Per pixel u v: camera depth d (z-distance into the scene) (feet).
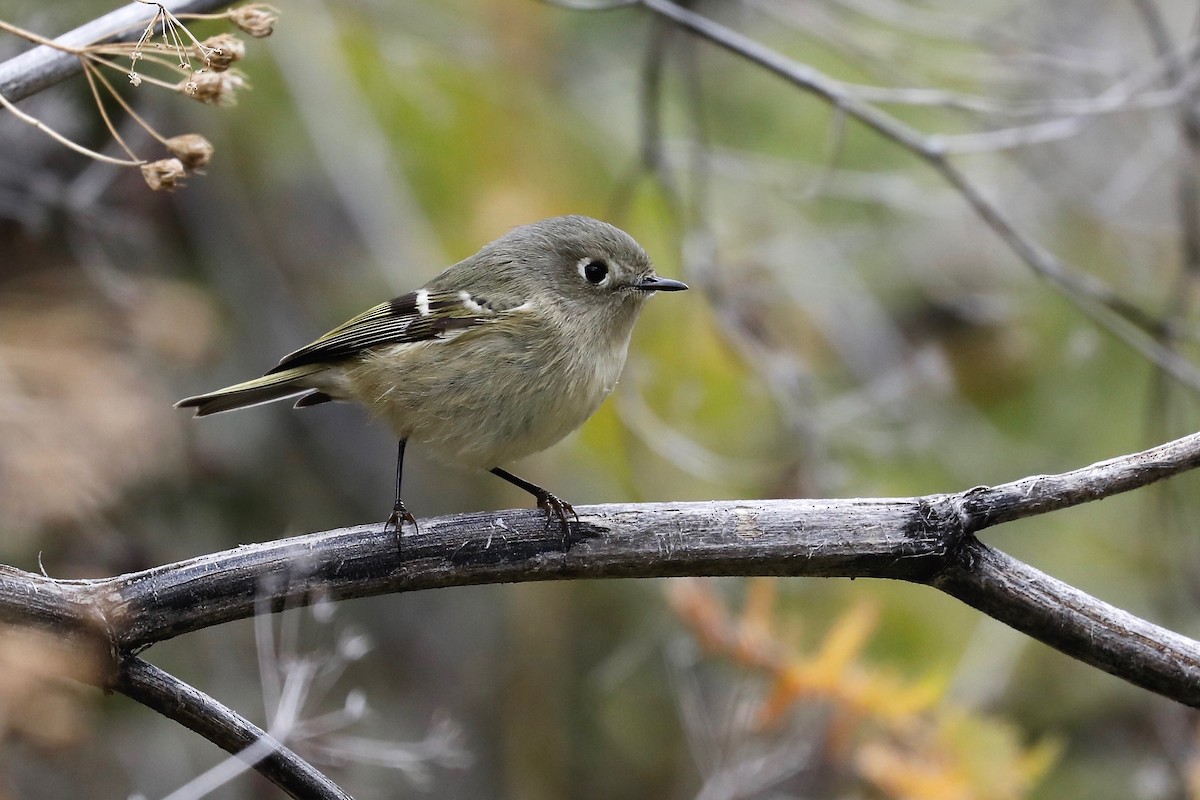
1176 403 39.11
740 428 42.55
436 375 24.76
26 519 32.19
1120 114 41.42
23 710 20.62
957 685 36.17
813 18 37.17
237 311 41.88
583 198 44.91
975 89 45.39
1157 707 36.29
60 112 33.96
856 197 41.98
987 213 31.53
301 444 42.86
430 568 19.67
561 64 46.50
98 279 35.58
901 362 43.37
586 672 44.39
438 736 32.63
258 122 42.65
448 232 44.09
